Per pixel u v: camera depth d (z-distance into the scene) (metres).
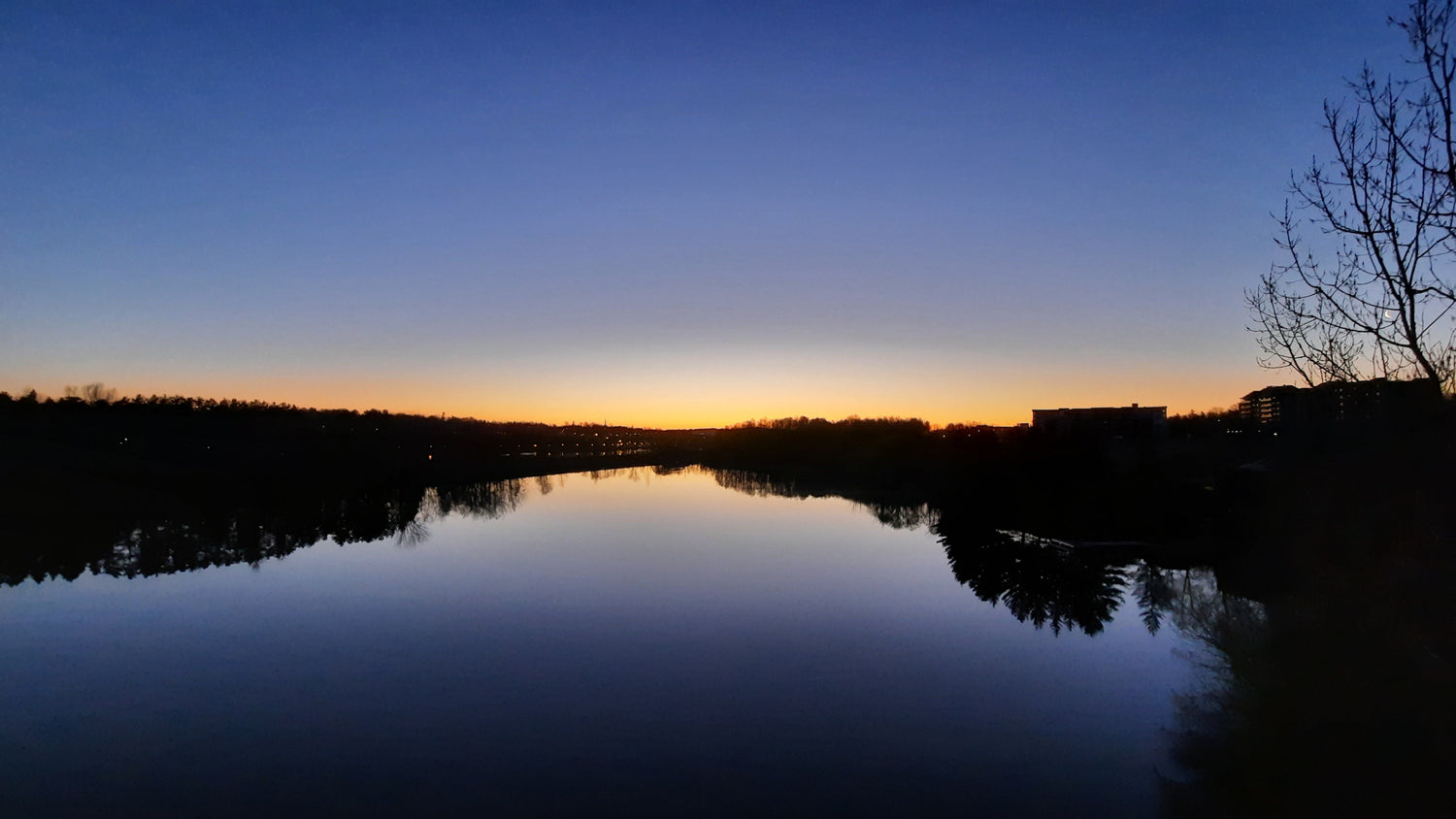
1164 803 10.80
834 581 27.11
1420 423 7.71
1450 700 8.94
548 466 96.94
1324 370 8.16
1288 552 13.40
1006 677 16.34
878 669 17.20
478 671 17.34
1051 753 12.63
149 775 12.38
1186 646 17.05
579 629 20.83
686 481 82.88
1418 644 9.34
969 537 34.12
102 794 11.80
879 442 77.38
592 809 11.20
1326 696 10.85
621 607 23.31
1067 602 21.72
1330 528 11.14
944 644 18.92
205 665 17.91
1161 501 28.88
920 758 12.69
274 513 42.78
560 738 13.62
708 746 13.26
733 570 29.53
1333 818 9.52
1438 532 8.42
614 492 68.62
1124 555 25.81
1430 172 6.28
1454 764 8.88
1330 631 11.09
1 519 33.62
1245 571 17.23
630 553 33.56
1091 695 15.05
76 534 34.09
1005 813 10.84
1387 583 9.76
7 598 25.03
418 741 13.55
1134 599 21.17
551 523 44.88
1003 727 13.79
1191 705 13.84
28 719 14.70
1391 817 9.20
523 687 16.25
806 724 14.13
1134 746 12.66
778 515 47.97
